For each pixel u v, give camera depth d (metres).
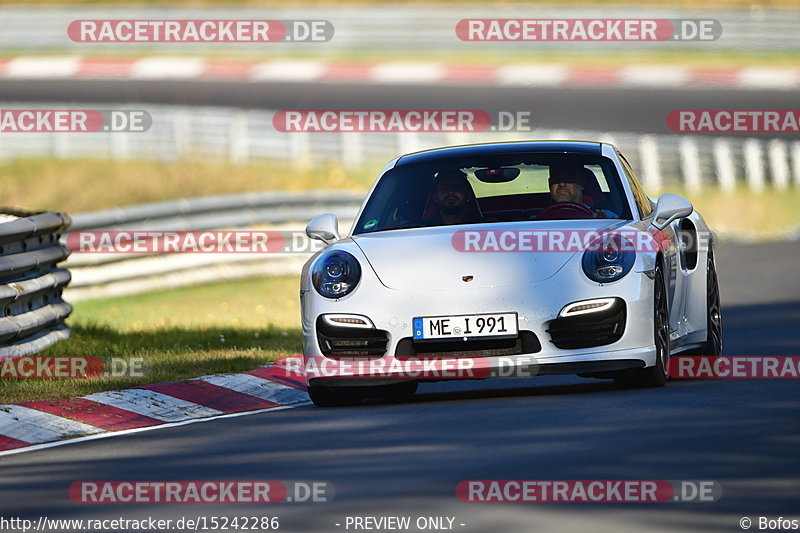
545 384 27.78
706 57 117.06
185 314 45.75
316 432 22.27
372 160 80.75
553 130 82.25
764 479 16.53
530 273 24.89
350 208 62.91
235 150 79.56
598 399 24.19
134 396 26.59
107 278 52.34
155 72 107.38
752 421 20.66
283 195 59.88
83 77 105.88
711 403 22.83
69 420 24.61
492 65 106.31
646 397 24.12
